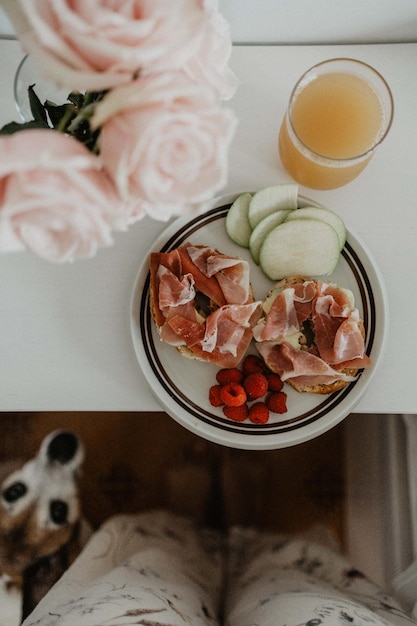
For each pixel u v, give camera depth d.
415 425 1.01
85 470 1.06
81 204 0.37
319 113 0.83
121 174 0.38
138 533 1.08
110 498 1.08
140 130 0.37
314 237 0.83
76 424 1.04
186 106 0.39
